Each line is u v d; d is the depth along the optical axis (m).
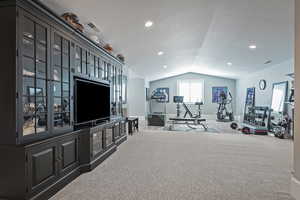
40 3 2.03
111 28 3.83
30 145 1.91
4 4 1.82
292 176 2.29
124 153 3.96
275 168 3.12
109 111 4.23
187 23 4.30
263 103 7.93
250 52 6.15
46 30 2.23
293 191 2.24
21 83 1.89
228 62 7.93
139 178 2.70
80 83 3.05
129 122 6.21
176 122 9.51
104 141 3.57
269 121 6.88
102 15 3.27
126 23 3.75
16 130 1.85
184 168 3.09
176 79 11.95
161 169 3.05
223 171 2.98
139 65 7.61
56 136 2.35
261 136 5.91
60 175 2.40
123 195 2.22
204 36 5.37
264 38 4.86
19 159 1.86
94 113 3.53
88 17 3.25
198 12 3.81
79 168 2.85
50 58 2.30
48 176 2.17
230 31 4.77
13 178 1.87
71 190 2.35
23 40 1.92
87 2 2.82
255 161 3.47
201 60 8.42
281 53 5.67
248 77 9.50
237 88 11.09
